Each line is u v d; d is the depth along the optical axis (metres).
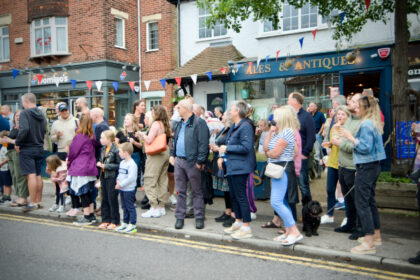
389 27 9.27
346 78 11.55
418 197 4.14
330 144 5.34
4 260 4.06
